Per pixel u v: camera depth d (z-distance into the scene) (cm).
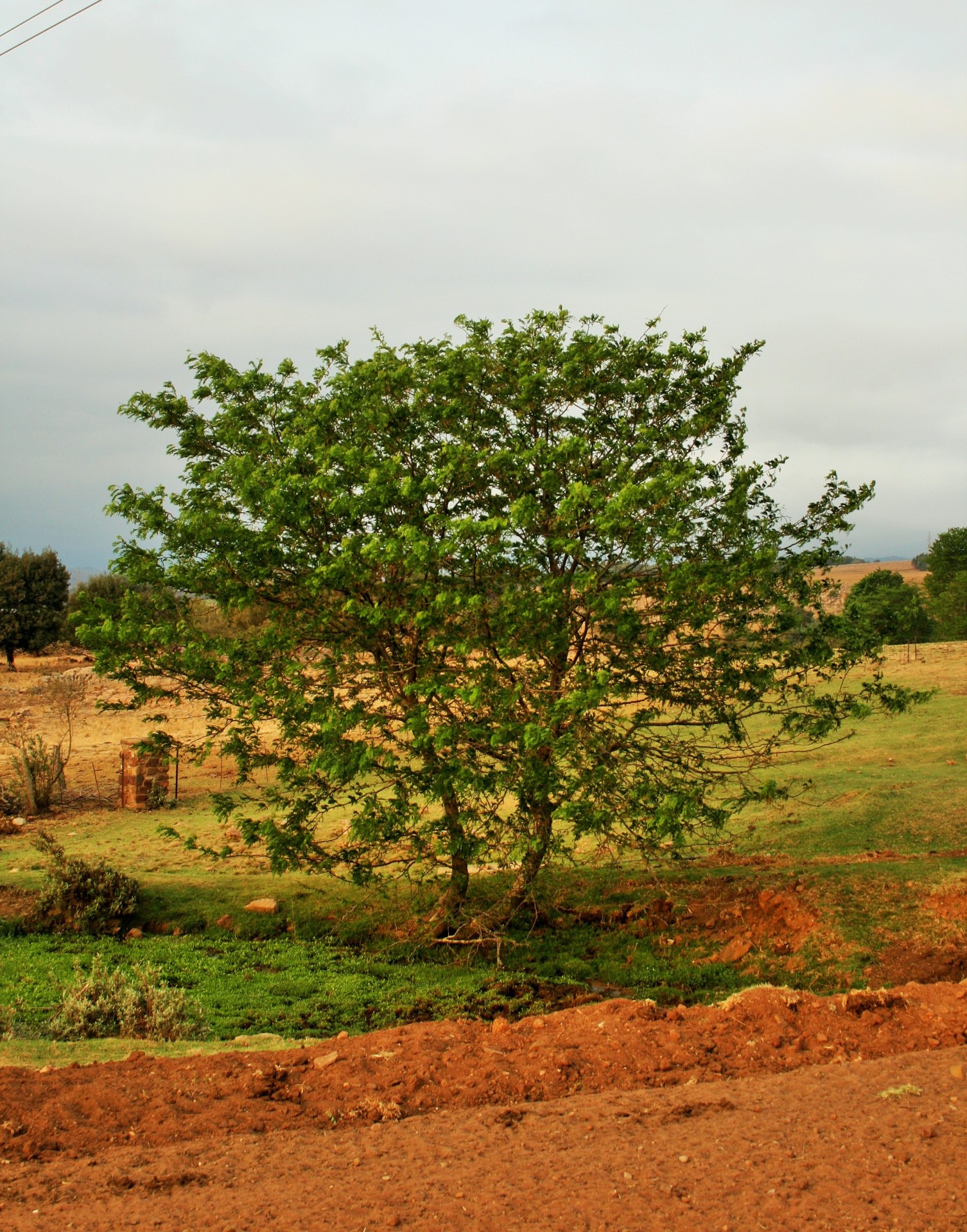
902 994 883
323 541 1570
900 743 2920
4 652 7406
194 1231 518
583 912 1811
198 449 1698
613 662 1575
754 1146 589
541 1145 613
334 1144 638
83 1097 726
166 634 1502
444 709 1574
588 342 1642
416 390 1669
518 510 1249
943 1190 518
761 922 1611
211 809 2922
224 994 1434
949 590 8038
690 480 1475
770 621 1636
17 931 1762
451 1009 1378
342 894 1947
